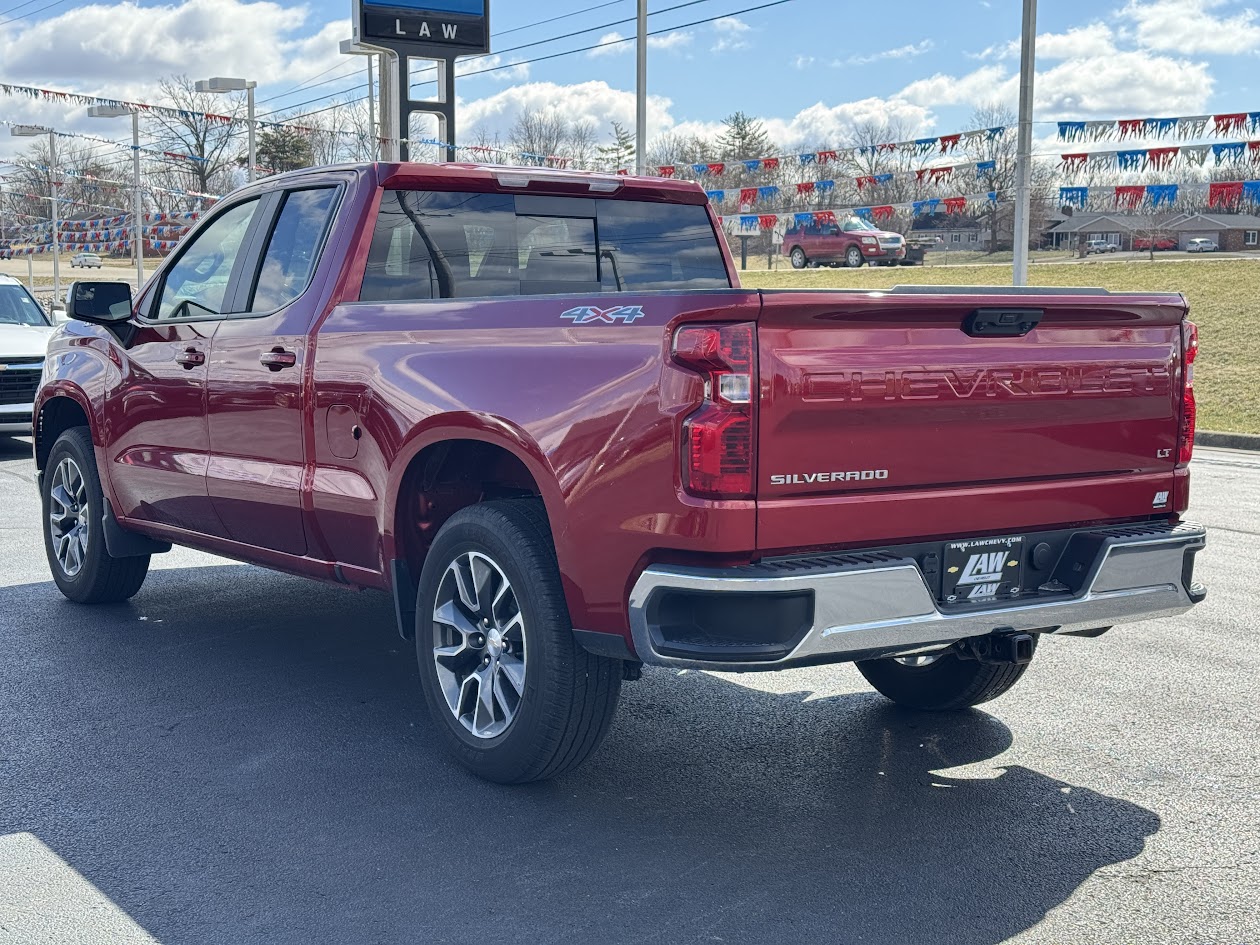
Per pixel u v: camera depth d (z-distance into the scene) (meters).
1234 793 4.19
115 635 6.09
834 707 5.13
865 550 3.68
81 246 40.81
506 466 4.70
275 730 4.75
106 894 3.42
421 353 4.39
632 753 4.57
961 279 29.00
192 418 5.57
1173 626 6.37
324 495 4.82
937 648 3.73
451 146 21.30
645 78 23.03
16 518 9.18
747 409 3.45
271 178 5.51
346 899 3.39
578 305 3.91
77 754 4.49
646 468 3.57
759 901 3.39
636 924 3.26
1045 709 5.08
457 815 3.97
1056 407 3.97
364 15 20.12
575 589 3.81
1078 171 16.62
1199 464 12.70
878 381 3.61
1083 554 4.03
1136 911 3.35
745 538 3.46
